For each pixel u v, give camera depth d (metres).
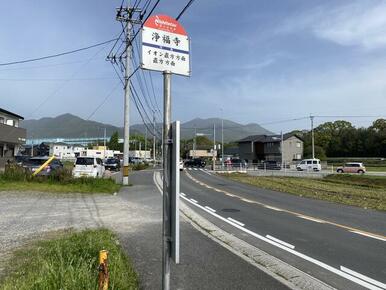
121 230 9.79
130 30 24.89
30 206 13.75
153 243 8.32
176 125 3.95
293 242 9.10
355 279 6.41
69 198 16.45
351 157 101.31
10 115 46.25
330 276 6.57
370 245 8.80
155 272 6.25
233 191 22.95
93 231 8.89
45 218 11.35
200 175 42.31
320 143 106.25
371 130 99.00
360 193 22.91
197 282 5.88
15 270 6.00
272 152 87.38
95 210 13.20
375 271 6.84
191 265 6.79
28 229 9.61
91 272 5.08
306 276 6.52
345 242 9.11
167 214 4.06
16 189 18.36
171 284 5.77
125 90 25.30
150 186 23.95
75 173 24.73
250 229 10.71
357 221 12.27
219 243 8.59
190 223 11.30
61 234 8.93
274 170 60.91
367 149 98.31
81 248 6.61
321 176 43.03
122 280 5.23
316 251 8.24
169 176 4.10
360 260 7.55
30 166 24.41
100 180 21.62
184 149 130.75
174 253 3.87
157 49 4.54
